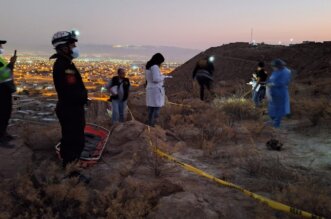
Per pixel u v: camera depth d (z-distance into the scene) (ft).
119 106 30.76
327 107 31.17
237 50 107.34
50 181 15.81
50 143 20.62
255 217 13.78
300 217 13.84
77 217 14.25
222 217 13.32
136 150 20.51
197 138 26.11
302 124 31.53
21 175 16.84
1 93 20.70
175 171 18.66
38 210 14.38
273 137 27.43
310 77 64.08
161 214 13.26
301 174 18.84
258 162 19.56
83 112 17.72
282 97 30.63
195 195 14.55
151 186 15.57
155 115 29.12
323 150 23.34
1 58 20.95
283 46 108.06
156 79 27.86
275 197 15.55
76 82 16.87
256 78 42.39
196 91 54.75
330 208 14.30
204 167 20.04
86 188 16.52
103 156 20.59
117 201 14.25
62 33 16.47
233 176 18.40
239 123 32.14
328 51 79.51
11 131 24.95
